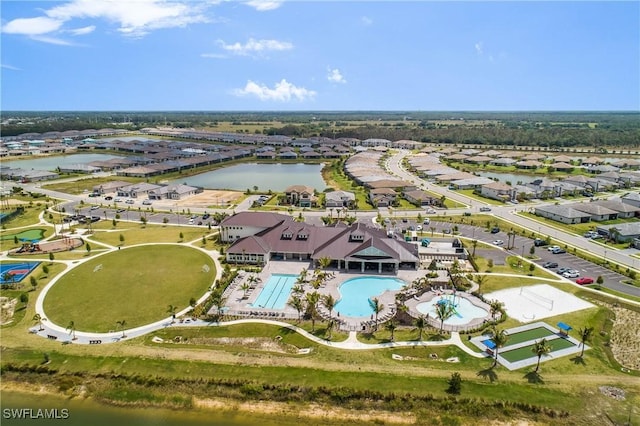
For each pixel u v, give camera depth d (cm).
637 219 15862
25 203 18288
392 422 5975
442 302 8556
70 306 9019
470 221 15538
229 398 6394
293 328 8175
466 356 7256
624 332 8031
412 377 6688
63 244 12825
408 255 10881
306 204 18275
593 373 6838
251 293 9594
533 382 6588
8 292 9638
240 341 7744
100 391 6575
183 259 11600
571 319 8438
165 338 7844
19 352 7400
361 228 11550
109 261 11462
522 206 17975
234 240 12938
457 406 6144
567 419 5928
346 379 6650
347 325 8219
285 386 6519
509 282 10112
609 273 10688
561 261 11494
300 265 11169
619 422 5856
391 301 9200
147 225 15125
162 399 6400
